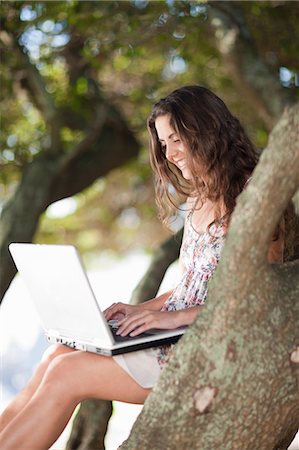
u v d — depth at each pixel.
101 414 4.21
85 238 13.11
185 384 2.20
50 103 5.81
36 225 5.48
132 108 6.67
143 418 2.26
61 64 6.19
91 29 5.52
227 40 5.11
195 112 2.74
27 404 2.46
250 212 2.09
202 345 2.19
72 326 2.57
